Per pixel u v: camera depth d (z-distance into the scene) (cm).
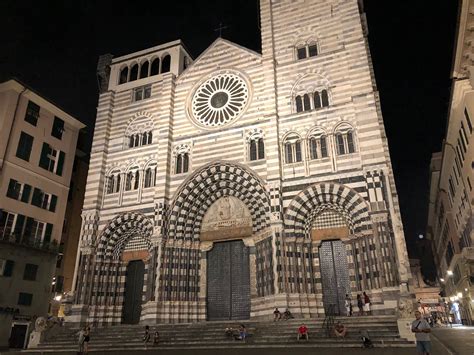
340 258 3011
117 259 3631
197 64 4019
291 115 3419
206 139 3650
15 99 3959
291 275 2919
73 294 3428
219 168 3484
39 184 4059
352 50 3434
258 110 3566
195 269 3366
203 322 2975
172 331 2738
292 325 2519
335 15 3666
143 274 3553
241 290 3231
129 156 3897
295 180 3186
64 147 4456
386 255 2706
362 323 2356
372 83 3497
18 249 3675
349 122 3225
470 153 3294
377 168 2947
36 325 3039
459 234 4912
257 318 3022
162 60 4269
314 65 3531
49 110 4316
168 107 3866
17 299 3566
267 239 3130
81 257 3559
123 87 4266
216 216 3484
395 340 2045
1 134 3759
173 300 3203
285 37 3772
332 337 2256
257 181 3306
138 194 3684
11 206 3716
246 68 3784
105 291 3481
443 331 3234
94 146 4025
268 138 3350
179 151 3722
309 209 3111
